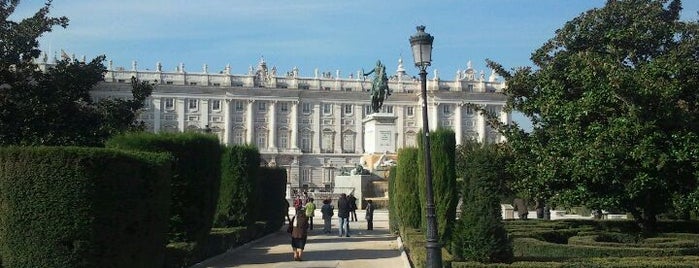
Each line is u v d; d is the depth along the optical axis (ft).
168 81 469.98
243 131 481.87
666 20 84.69
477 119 510.99
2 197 44.42
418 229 78.59
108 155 45.39
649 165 68.44
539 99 81.41
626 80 68.59
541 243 62.28
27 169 44.11
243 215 88.69
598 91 72.13
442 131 67.97
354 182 173.99
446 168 66.69
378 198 170.60
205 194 65.16
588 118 74.59
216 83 479.82
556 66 83.05
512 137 86.12
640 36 78.43
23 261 43.57
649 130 68.39
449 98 506.48
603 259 51.19
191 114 472.03
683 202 69.51
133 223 46.83
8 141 84.58
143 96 101.24
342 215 100.73
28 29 88.94
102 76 97.40
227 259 70.23
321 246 84.64
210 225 66.64
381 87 186.80
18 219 43.80
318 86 499.51
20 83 88.53
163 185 51.39
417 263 53.72
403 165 87.86
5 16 89.86
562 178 75.92
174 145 63.72
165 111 467.11
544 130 83.41
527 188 82.99
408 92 507.30
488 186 49.34
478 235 48.49
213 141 67.10
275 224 111.24
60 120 89.40
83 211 44.04
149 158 50.39
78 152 44.34
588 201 74.33
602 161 69.21
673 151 67.62
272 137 483.51
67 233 43.62
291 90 488.44
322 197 184.96
